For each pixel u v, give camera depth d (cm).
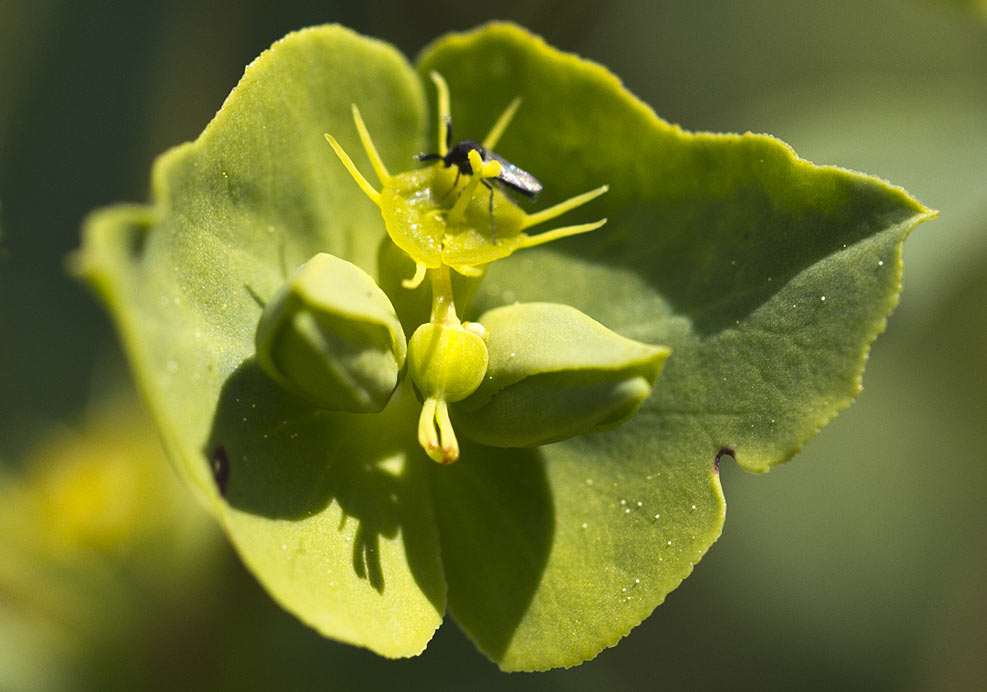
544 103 6
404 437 6
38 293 7
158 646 7
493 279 6
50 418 7
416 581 6
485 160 6
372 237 6
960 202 7
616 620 6
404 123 6
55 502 7
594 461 6
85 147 7
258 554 5
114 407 7
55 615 7
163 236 5
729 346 6
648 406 6
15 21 7
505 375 6
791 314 6
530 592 6
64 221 7
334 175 6
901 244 6
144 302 5
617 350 6
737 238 6
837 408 6
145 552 7
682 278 6
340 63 6
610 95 6
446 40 6
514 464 6
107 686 7
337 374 6
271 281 6
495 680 7
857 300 6
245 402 6
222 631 7
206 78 7
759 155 6
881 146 7
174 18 7
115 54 7
